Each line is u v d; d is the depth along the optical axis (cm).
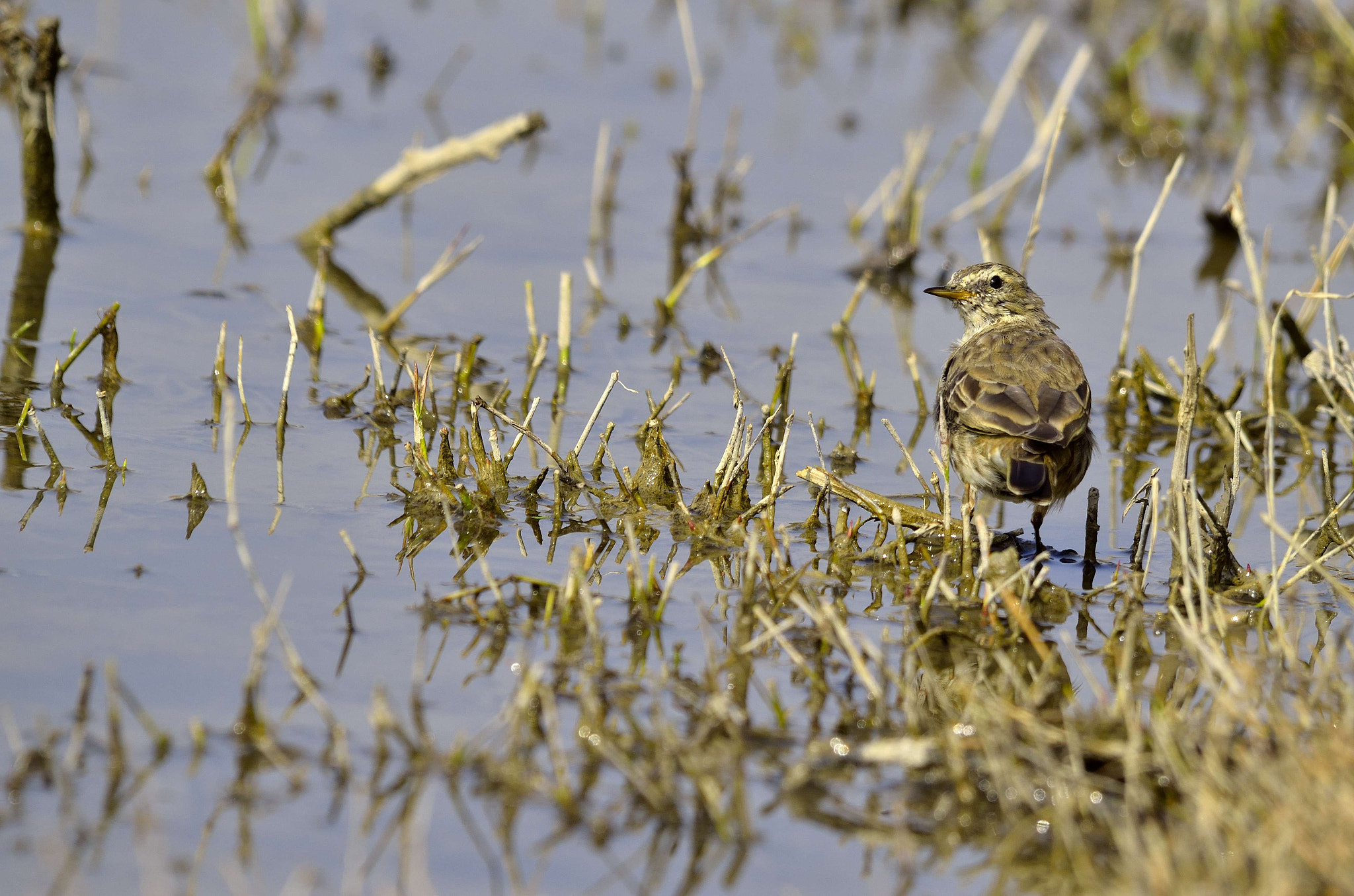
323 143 2286
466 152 1859
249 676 899
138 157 2162
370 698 920
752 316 1852
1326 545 1277
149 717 877
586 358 1688
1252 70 2647
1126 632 1095
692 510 1289
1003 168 2403
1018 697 970
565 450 1429
